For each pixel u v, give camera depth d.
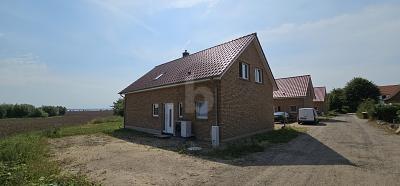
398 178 7.09
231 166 8.87
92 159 10.33
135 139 15.93
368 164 8.73
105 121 31.81
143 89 19.47
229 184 6.92
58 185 6.36
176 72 18.20
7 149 10.37
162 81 18.12
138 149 12.38
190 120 15.69
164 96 17.83
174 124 16.72
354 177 7.25
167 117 17.62
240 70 16.41
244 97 16.52
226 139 14.24
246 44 16.41
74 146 13.62
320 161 9.31
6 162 9.08
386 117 24.83
